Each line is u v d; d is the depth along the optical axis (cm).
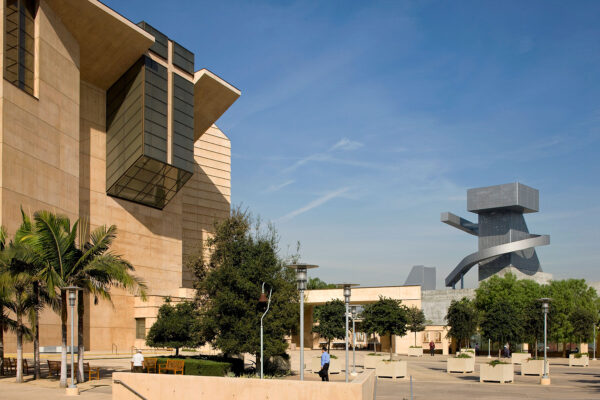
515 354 4531
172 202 6078
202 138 7556
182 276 6556
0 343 2764
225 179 7756
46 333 3916
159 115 5281
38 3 4097
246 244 3005
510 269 13475
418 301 5931
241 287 2741
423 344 6875
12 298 2505
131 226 5500
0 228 2656
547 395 2367
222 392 1522
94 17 4572
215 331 2836
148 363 2609
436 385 2800
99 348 4972
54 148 4172
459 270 12038
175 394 1602
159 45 5372
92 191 5138
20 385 2348
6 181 3566
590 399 2212
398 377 3155
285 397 1434
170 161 5366
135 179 5278
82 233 2489
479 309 6575
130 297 5331
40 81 4044
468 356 3656
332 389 1385
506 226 14275
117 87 5328
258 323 2750
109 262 2358
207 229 7381
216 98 6169
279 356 3119
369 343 7112
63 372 2305
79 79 4753
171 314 3222
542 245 11544
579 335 5825
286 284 2912
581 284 6662
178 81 5547
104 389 2258
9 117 3650
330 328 5041
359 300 6150
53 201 4100
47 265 2256
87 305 4931
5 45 3741
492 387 2711
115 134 5306
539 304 4191
